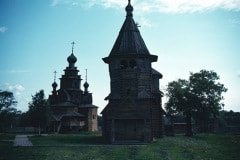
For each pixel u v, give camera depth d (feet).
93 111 261.03
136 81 122.42
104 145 102.89
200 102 172.35
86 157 73.15
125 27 132.46
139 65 124.67
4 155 80.12
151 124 119.03
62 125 234.17
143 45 130.00
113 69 126.52
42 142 120.88
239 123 302.45
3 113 258.16
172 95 176.45
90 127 254.06
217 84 180.45
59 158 72.33
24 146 101.55
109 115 120.37
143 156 73.26
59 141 124.47
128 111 111.45
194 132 244.63
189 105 172.65
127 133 115.65
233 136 177.47
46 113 190.08
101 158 71.46
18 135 184.44
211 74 181.37
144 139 109.91
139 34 132.77
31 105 189.67
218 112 180.14
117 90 123.54
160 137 132.87
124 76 123.34
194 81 178.40
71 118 237.04
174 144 107.45
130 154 77.77
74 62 264.72
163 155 75.92
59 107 239.09
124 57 124.88
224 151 92.43
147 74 126.00
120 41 129.59
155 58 133.90
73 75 260.83
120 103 115.75
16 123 273.75
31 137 157.58
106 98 127.24
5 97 261.85
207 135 190.49
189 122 180.55
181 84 179.11
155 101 133.08
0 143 118.83
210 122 261.03
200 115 176.35
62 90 251.19
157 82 146.00
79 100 258.78
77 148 93.15
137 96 120.88
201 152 86.99
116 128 116.57
